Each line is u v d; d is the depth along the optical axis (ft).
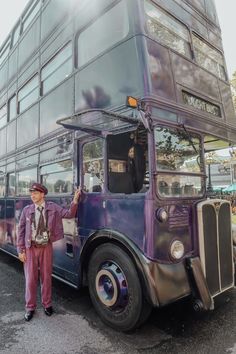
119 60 13.23
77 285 14.61
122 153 14.34
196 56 15.80
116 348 10.72
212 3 19.30
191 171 13.65
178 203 12.30
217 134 15.71
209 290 12.53
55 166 17.66
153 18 13.50
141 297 11.36
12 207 23.76
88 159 14.80
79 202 14.83
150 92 11.92
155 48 12.88
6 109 26.91
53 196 17.38
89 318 13.30
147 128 11.64
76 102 15.74
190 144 13.75
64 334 11.80
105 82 13.85
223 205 14.06
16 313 13.88
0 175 27.48
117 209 12.66
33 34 21.89
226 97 17.57
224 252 13.79
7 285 18.22
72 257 15.16
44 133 19.08
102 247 13.21
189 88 14.26
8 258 26.43
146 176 13.20
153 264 11.01
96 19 14.94
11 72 26.13
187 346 10.82
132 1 12.99
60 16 18.13
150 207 11.34
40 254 13.57
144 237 11.37
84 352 10.47
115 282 12.16
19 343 11.11
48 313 13.57
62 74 17.40
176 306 14.30
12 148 24.81
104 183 13.51
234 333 11.72
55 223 13.85
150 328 12.23
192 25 16.31
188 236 12.51
